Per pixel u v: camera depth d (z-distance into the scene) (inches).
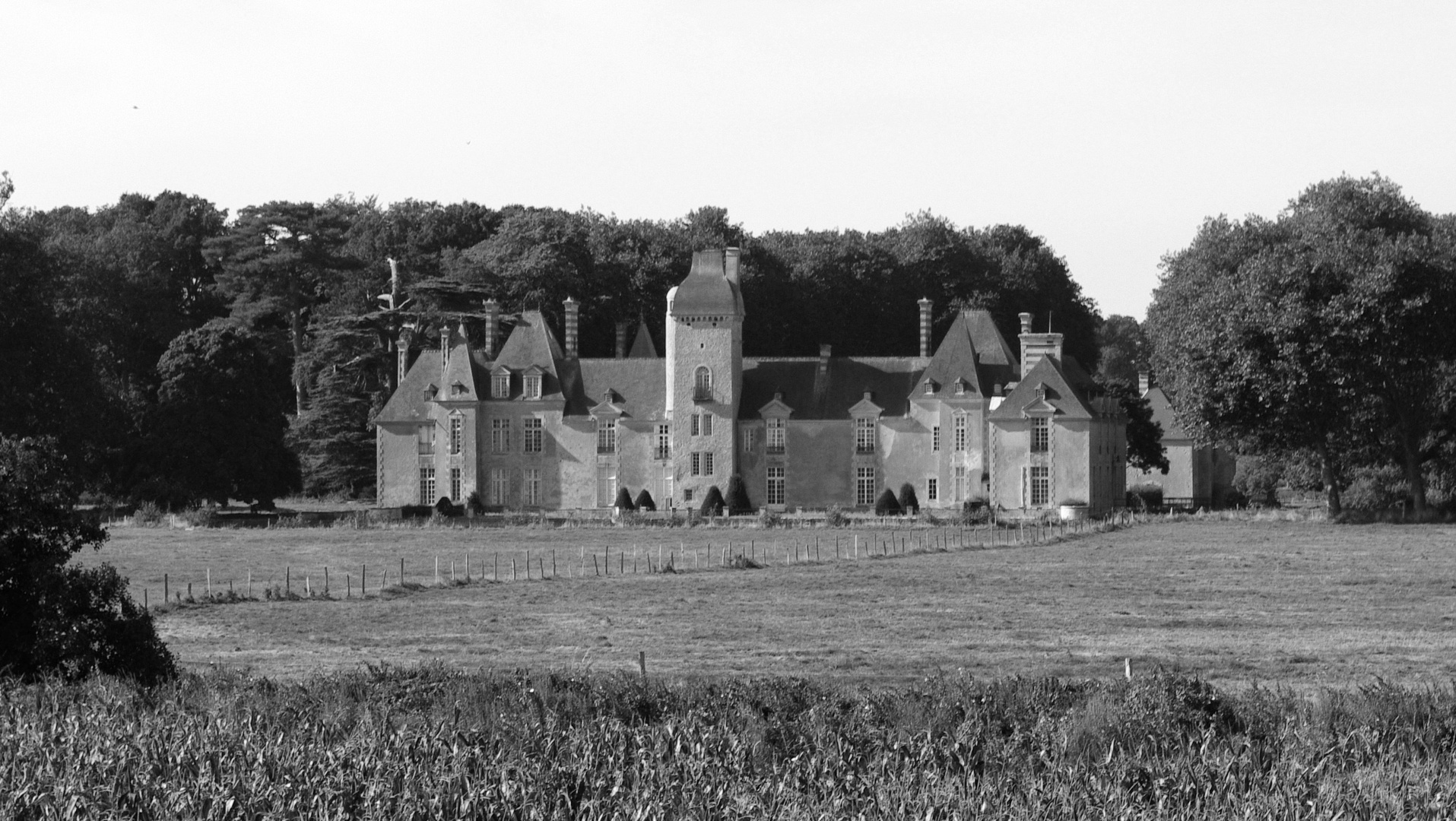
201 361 4434.1
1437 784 922.1
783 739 1061.1
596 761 944.3
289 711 1144.8
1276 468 4768.7
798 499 4746.6
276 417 4596.5
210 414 4407.0
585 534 3737.7
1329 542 3225.9
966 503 4335.6
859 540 3417.8
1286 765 957.2
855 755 981.2
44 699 1176.8
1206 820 855.1
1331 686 1456.7
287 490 4633.4
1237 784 916.0
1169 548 3132.4
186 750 946.1
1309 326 3698.3
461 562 3036.4
